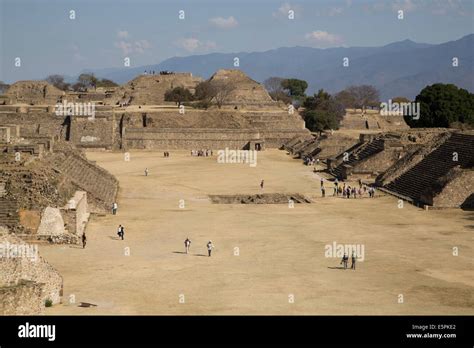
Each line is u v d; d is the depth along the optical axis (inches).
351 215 3253.0
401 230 2871.6
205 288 1958.7
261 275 2123.5
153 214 3270.2
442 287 1980.8
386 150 4566.9
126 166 5226.4
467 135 3996.1
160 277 2087.8
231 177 4672.7
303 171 5068.9
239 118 7421.3
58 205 2667.3
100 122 6781.5
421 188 3754.9
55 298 1772.9
